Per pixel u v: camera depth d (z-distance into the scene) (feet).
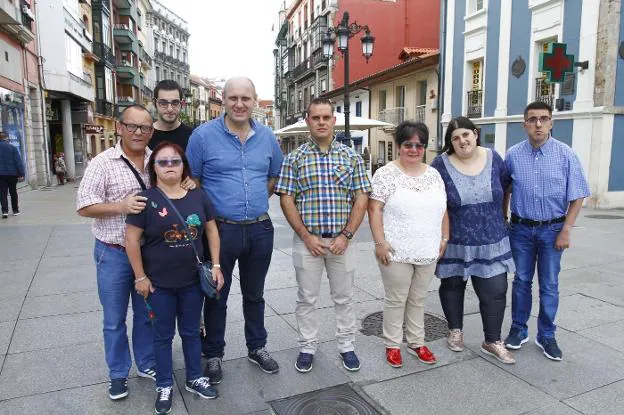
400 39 94.53
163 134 11.48
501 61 48.08
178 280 9.16
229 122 10.15
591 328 13.04
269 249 10.73
